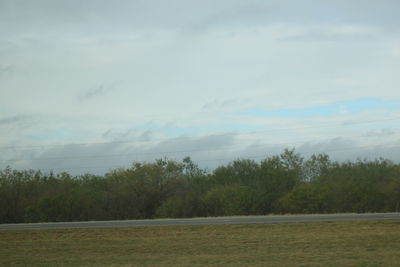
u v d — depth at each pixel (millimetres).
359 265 15180
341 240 20031
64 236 23719
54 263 17344
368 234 21438
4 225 31641
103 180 53625
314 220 26328
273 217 30594
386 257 16422
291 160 54062
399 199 44906
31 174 51375
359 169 54375
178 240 21500
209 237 22031
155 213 50062
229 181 56219
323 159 56469
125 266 16250
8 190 48781
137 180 51562
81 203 47000
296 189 45750
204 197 49781
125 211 49969
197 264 16109
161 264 16391
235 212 47344
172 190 52031
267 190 49344
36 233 24656
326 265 15281
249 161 57969
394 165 52250
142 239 22188
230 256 17406
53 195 47625
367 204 44375
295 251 18062
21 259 18391
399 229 22703
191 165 58312
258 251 18344
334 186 45875
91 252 19500
